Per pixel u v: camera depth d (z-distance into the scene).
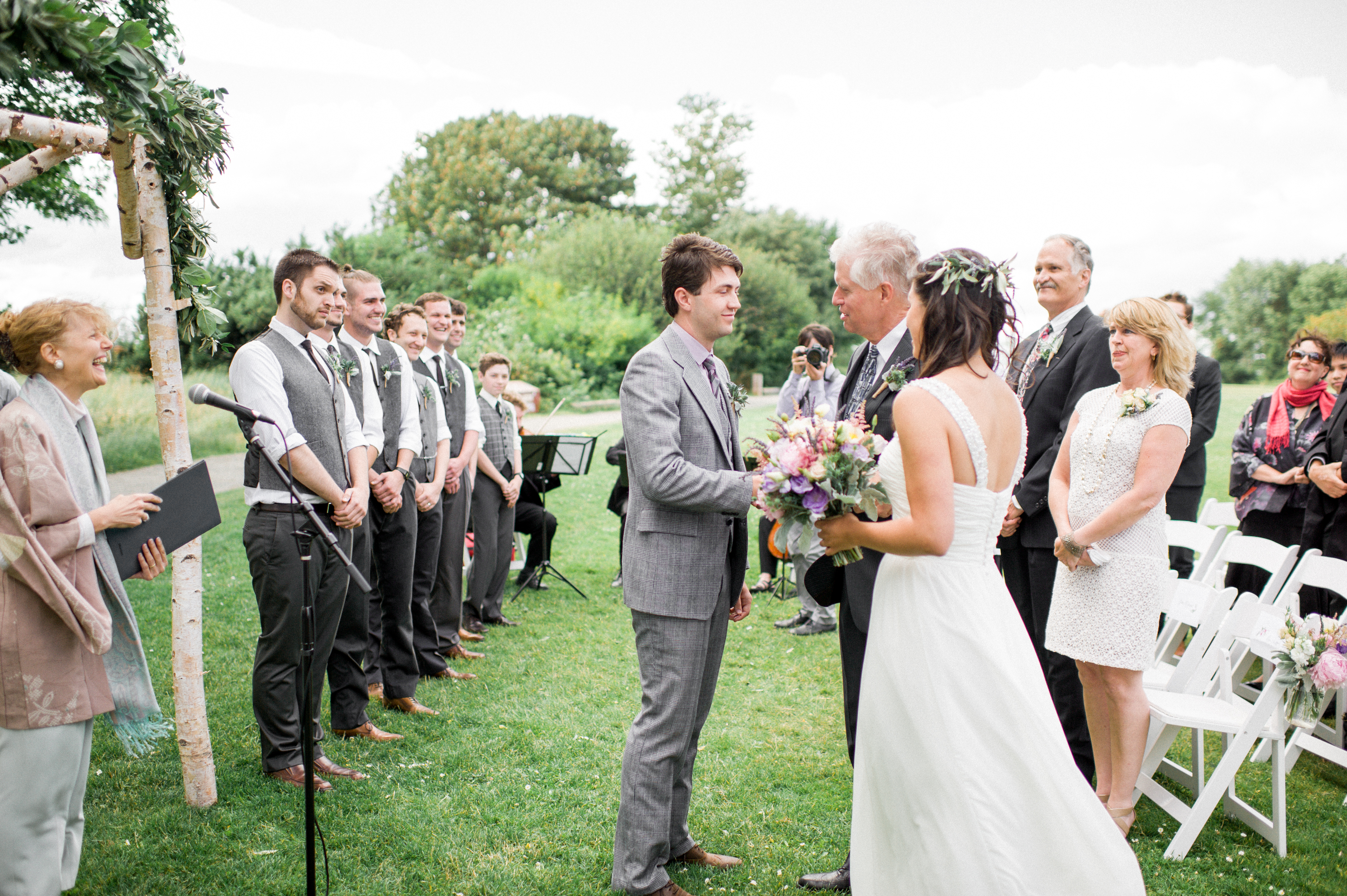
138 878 2.63
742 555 2.69
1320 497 4.47
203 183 3.01
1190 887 2.75
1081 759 3.43
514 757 3.66
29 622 2.12
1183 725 3.00
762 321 34.66
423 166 47.66
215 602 6.18
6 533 2.04
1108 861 1.88
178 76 2.82
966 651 2.00
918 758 1.99
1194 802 3.45
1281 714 3.01
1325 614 4.45
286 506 3.16
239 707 4.14
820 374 6.18
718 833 3.05
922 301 2.12
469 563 6.56
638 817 2.51
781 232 42.41
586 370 25.17
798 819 3.15
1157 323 3.04
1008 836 1.90
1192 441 5.06
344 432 3.51
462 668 4.90
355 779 3.38
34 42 1.96
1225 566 4.07
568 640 5.45
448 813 3.13
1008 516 3.43
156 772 3.38
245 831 2.94
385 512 4.01
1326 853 3.01
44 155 2.79
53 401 2.34
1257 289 45.25
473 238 44.25
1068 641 3.11
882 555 2.57
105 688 2.30
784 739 3.96
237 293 20.80
